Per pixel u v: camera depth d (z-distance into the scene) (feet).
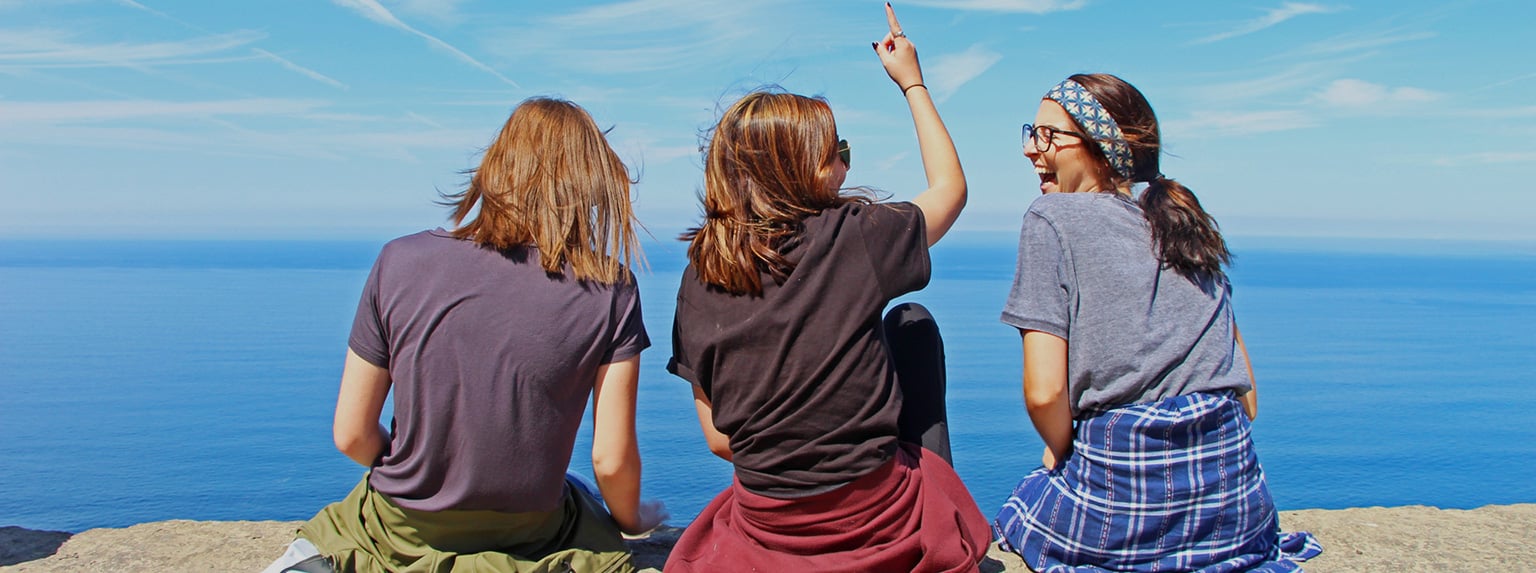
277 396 520.01
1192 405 6.17
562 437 6.35
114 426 439.22
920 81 7.43
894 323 7.08
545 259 6.19
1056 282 6.34
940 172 6.88
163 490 319.47
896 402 5.92
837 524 5.74
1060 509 6.72
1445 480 310.24
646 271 6.51
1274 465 327.88
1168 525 6.35
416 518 6.40
